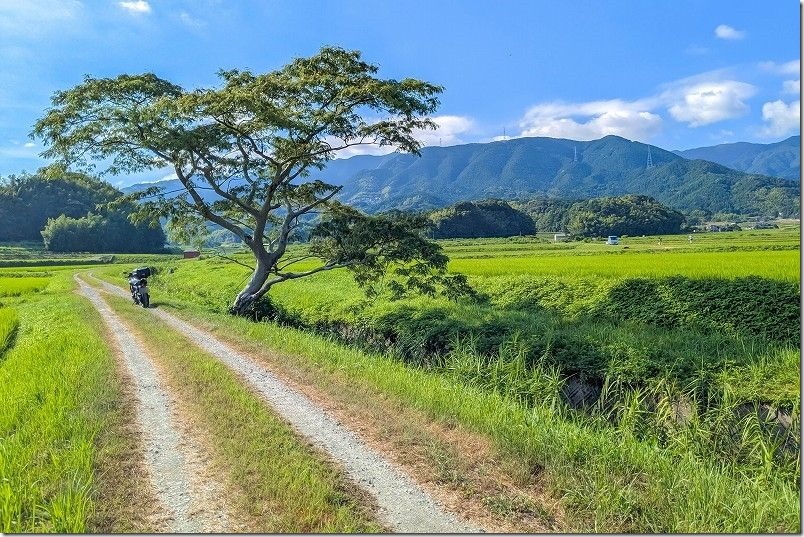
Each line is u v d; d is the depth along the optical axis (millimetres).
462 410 8141
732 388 9234
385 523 5273
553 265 28750
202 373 10641
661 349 11492
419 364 15336
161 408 8680
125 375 10836
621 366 11047
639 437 8891
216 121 19625
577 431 7395
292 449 6895
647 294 17172
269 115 18000
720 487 5875
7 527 4879
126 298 27781
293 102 19875
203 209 21766
